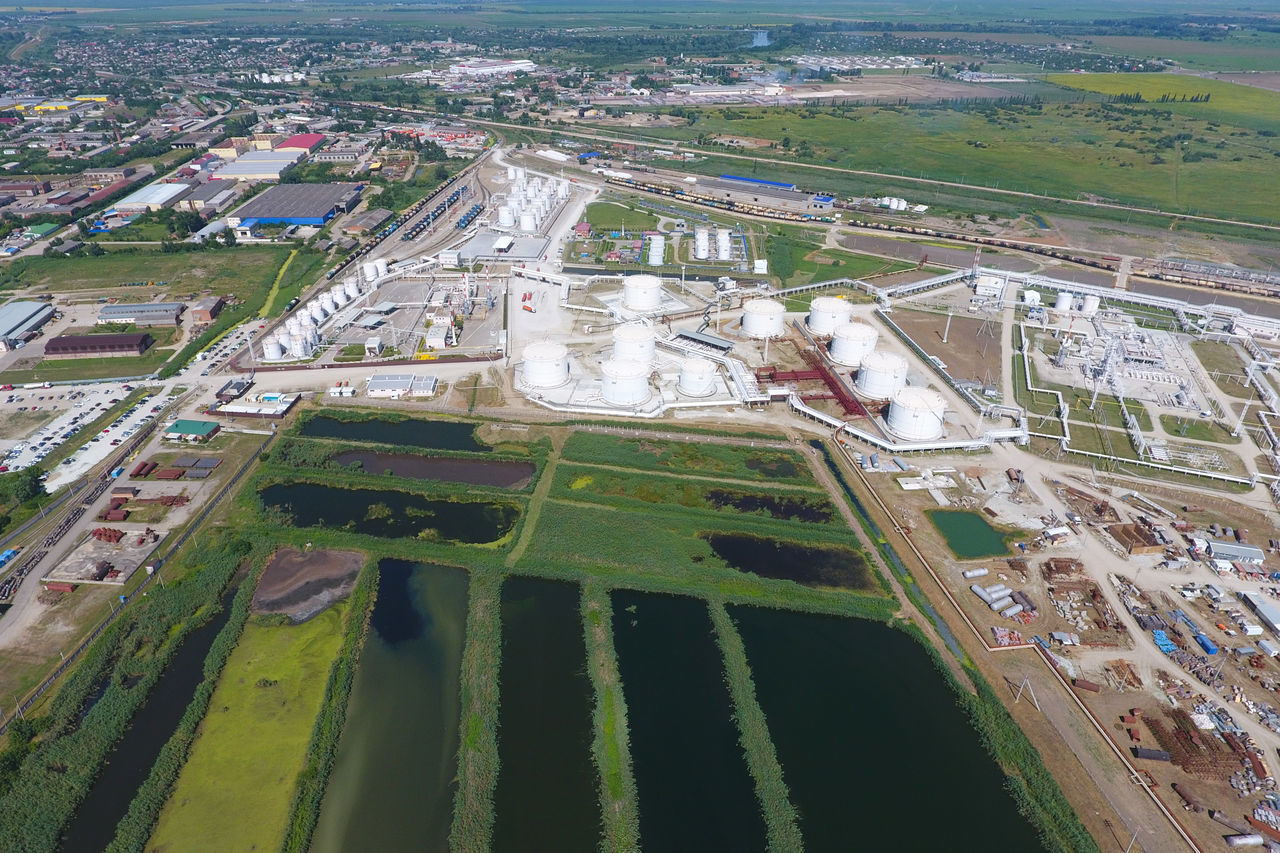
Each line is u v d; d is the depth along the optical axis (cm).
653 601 9619
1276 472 12012
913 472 12006
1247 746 7494
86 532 10331
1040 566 9994
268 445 12500
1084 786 7238
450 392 14162
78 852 6669
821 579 9938
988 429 13062
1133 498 11381
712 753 7719
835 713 8125
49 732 7594
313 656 8712
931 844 6881
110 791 7188
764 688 8388
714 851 6831
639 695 8319
